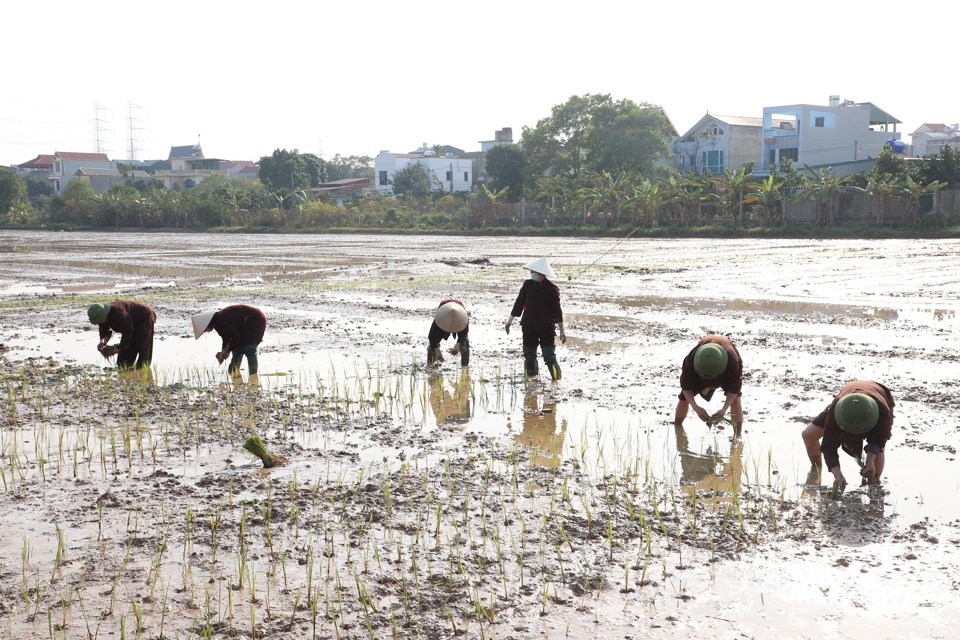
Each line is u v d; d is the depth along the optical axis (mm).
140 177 131750
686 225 52344
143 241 54062
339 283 23062
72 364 11609
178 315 16531
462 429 8047
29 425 8320
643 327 14164
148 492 6281
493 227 62156
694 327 14078
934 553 5000
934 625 4164
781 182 48969
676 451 7184
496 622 4254
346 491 6227
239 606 4453
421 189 90750
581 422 8188
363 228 67312
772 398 8914
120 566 4961
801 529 5406
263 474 6695
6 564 5000
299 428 8109
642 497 6051
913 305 16547
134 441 7699
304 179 103625
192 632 4180
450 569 4867
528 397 9281
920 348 11672
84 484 6492
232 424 8266
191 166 130750
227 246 46188
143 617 4336
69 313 17016
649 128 68062
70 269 29547
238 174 137125
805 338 12734
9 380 10391
